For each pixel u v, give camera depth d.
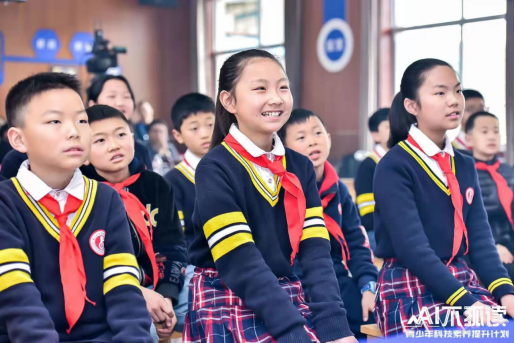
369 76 6.13
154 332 1.67
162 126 5.89
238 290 1.45
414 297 1.73
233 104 1.58
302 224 1.54
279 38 7.10
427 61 1.85
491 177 2.62
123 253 1.45
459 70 5.40
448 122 1.79
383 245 1.83
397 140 1.96
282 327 1.38
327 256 1.54
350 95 6.34
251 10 7.46
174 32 8.46
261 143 1.57
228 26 7.88
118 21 8.16
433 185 1.79
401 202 1.75
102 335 1.39
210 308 1.51
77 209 1.42
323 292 1.47
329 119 6.55
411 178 1.79
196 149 2.43
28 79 1.41
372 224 2.78
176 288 1.93
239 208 1.50
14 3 7.54
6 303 1.28
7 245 1.31
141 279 1.88
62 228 1.39
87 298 1.38
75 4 7.91
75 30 7.92
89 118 1.87
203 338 1.50
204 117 2.43
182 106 2.46
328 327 1.43
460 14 5.41
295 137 2.14
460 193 1.82
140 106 6.50
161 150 5.86
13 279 1.29
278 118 1.53
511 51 4.99
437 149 1.81
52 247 1.38
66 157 1.35
